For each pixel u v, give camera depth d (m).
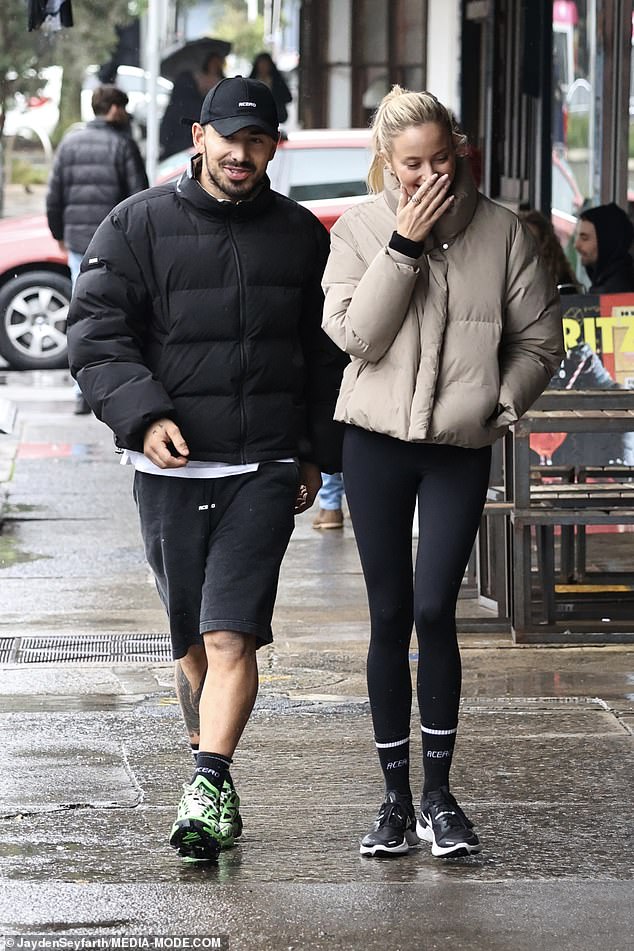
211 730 12.09
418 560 12.05
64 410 37.34
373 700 12.30
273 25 64.38
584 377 24.20
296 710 16.12
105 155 36.00
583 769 14.32
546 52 32.41
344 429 12.46
